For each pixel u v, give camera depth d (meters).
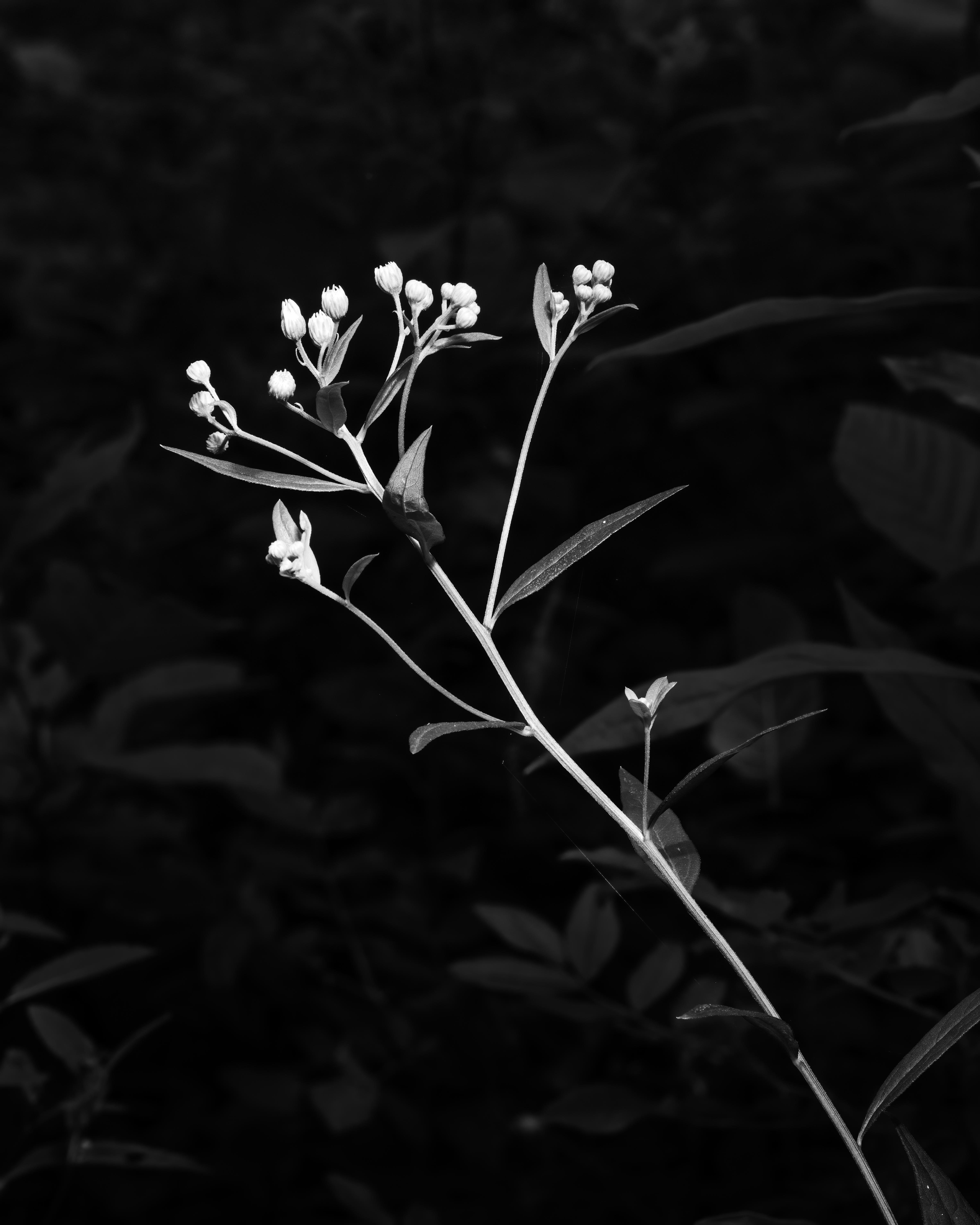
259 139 1.61
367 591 1.33
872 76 1.42
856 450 0.87
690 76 1.37
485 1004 0.97
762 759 0.91
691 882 0.64
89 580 0.92
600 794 0.64
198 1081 1.05
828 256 1.40
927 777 1.05
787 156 1.43
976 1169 0.78
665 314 1.41
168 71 1.98
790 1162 0.87
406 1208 0.94
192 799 1.34
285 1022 1.11
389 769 1.23
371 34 1.42
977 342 1.23
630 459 1.42
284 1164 0.98
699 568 1.21
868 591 1.22
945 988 0.76
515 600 0.64
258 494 1.44
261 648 1.41
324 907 0.99
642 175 1.33
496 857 1.15
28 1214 0.95
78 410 1.69
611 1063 0.93
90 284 1.75
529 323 1.28
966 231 1.28
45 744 1.01
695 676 0.75
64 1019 0.79
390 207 1.35
